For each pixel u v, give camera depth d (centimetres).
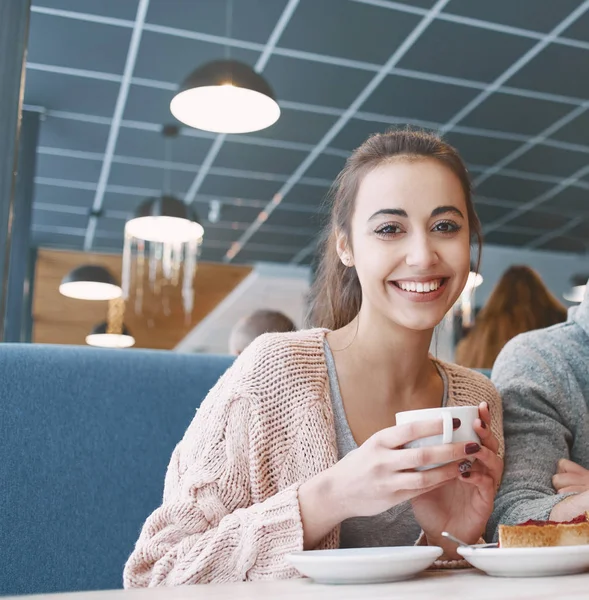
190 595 68
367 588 74
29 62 504
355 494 94
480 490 98
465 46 488
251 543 97
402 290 114
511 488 130
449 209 114
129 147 627
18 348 155
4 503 146
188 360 166
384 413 125
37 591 144
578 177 692
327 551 89
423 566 82
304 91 539
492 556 82
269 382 120
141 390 160
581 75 523
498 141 621
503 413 145
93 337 927
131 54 493
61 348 158
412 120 584
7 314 535
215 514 110
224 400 118
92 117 577
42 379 153
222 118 468
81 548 149
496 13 454
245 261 923
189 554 101
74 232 833
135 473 155
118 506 153
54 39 478
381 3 441
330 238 141
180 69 511
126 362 161
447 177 115
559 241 881
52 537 147
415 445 92
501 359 156
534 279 233
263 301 1008
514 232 852
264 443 117
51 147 627
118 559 150
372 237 115
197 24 461
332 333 131
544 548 80
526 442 138
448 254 113
